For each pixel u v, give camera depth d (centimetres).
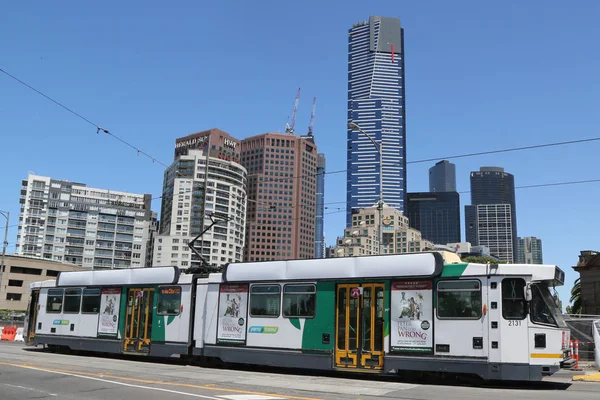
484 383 1501
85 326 2325
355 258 1673
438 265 1531
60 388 1331
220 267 2072
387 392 1291
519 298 1443
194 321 2006
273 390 1312
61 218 15850
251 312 1859
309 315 1722
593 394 1258
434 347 1499
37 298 2584
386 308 1586
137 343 2133
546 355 1405
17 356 2227
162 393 1242
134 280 2208
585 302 5241
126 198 17075
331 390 1324
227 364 1967
